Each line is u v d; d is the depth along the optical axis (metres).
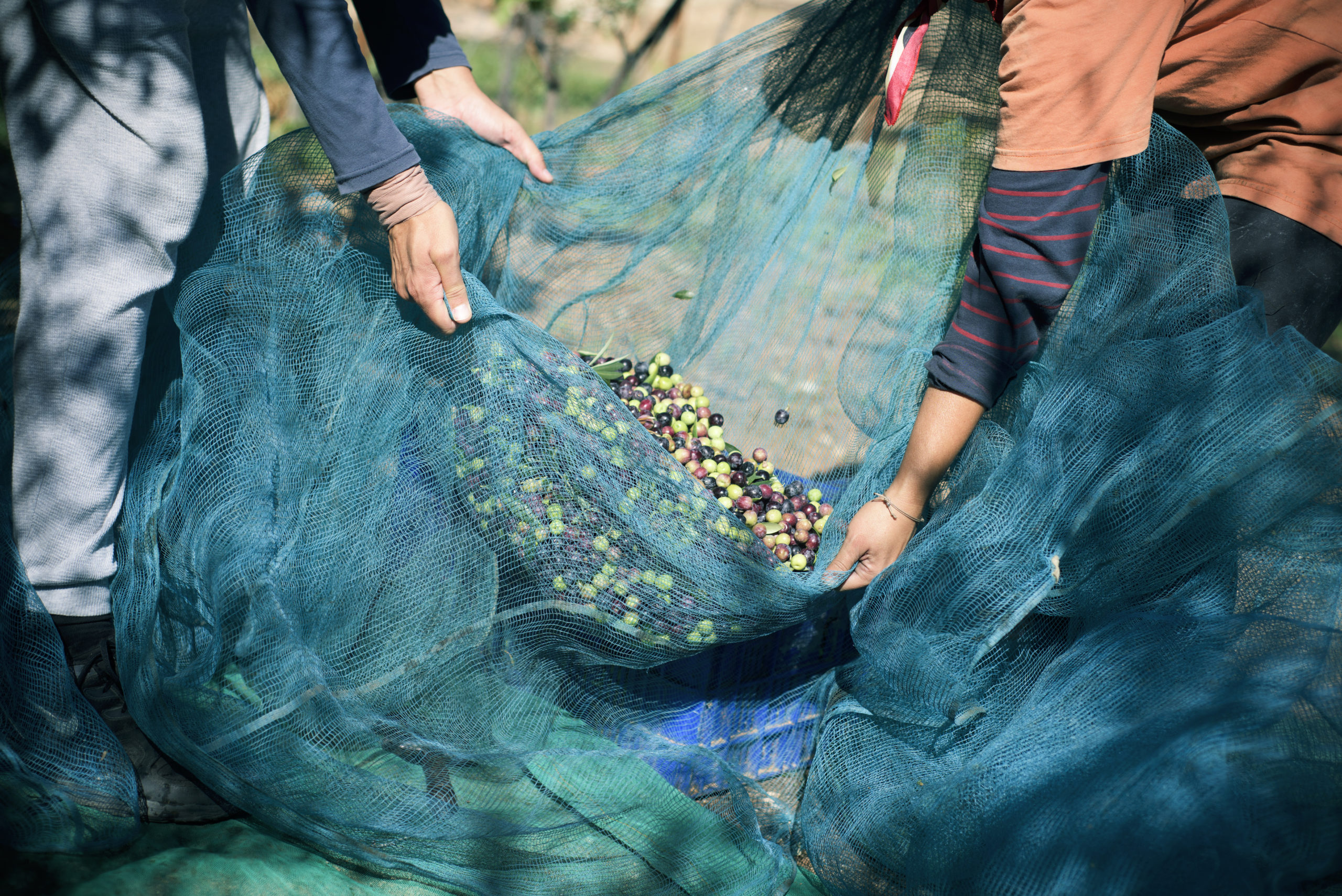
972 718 1.84
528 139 2.33
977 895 1.60
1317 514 1.84
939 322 2.29
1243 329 1.85
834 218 2.63
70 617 1.98
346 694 1.84
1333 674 1.68
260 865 1.72
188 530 1.91
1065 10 1.62
